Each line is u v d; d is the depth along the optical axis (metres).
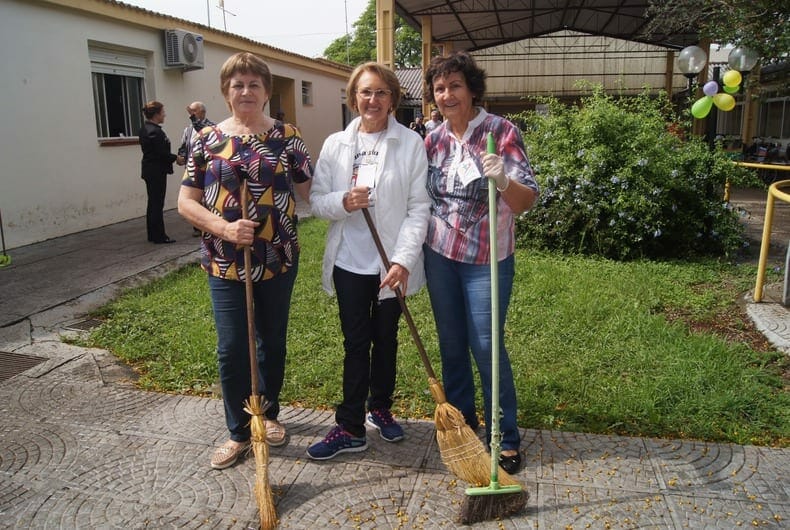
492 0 18.55
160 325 4.95
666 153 7.44
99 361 4.36
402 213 2.88
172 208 11.02
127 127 10.00
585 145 7.52
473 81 2.74
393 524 2.55
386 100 2.85
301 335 4.64
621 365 4.02
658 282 5.99
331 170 2.98
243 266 2.81
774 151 16.03
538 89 28.72
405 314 2.79
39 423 3.43
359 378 3.01
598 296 5.42
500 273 2.81
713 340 4.34
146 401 3.71
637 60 27.81
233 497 2.75
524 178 2.65
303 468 2.96
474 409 3.18
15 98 7.63
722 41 8.89
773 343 4.40
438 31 22.09
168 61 10.41
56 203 8.32
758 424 3.30
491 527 2.51
